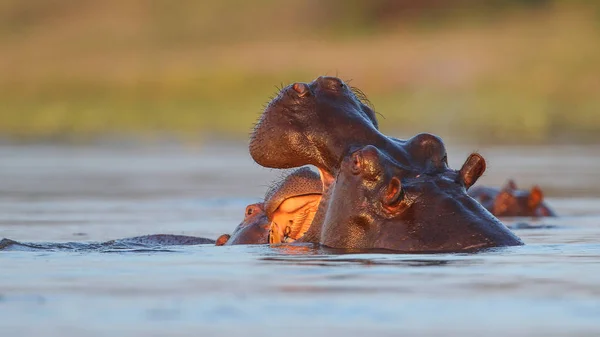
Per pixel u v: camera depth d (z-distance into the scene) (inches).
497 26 7377.0
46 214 1893.5
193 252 1111.0
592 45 6318.9
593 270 944.3
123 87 6697.8
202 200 2188.7
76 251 1138.7
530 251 1060.5
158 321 741.3
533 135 4601.4
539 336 689.0
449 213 1066.1
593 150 3855.8
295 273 933.8
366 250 1061.1
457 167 2773.1
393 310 772.6
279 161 1119.0
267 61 7007.9
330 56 6973.4
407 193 1069.8
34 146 4367.6
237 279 908.6
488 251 1047.6
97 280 912.9
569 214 1847.9
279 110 1121.4
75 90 6732.3
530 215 1800.0
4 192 2421.3
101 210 1974.7
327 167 1110.4
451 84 5994.1
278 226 1198.9
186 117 5792.3
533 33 6875.0
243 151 3956.7
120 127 5502.0
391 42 7342.5
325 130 1104.2
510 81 5876.0
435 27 7726.4
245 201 2162.9
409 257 1011.9
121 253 1111.0
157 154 3858.3
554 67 5959.6
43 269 982.4
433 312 765.3
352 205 1079.0
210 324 731.4
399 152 1096.8
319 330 710.5
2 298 830.5
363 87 6166.3
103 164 3403.1
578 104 5408.5
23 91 6766.7
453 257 1009.5
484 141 4276.6
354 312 767.1
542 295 824.9
